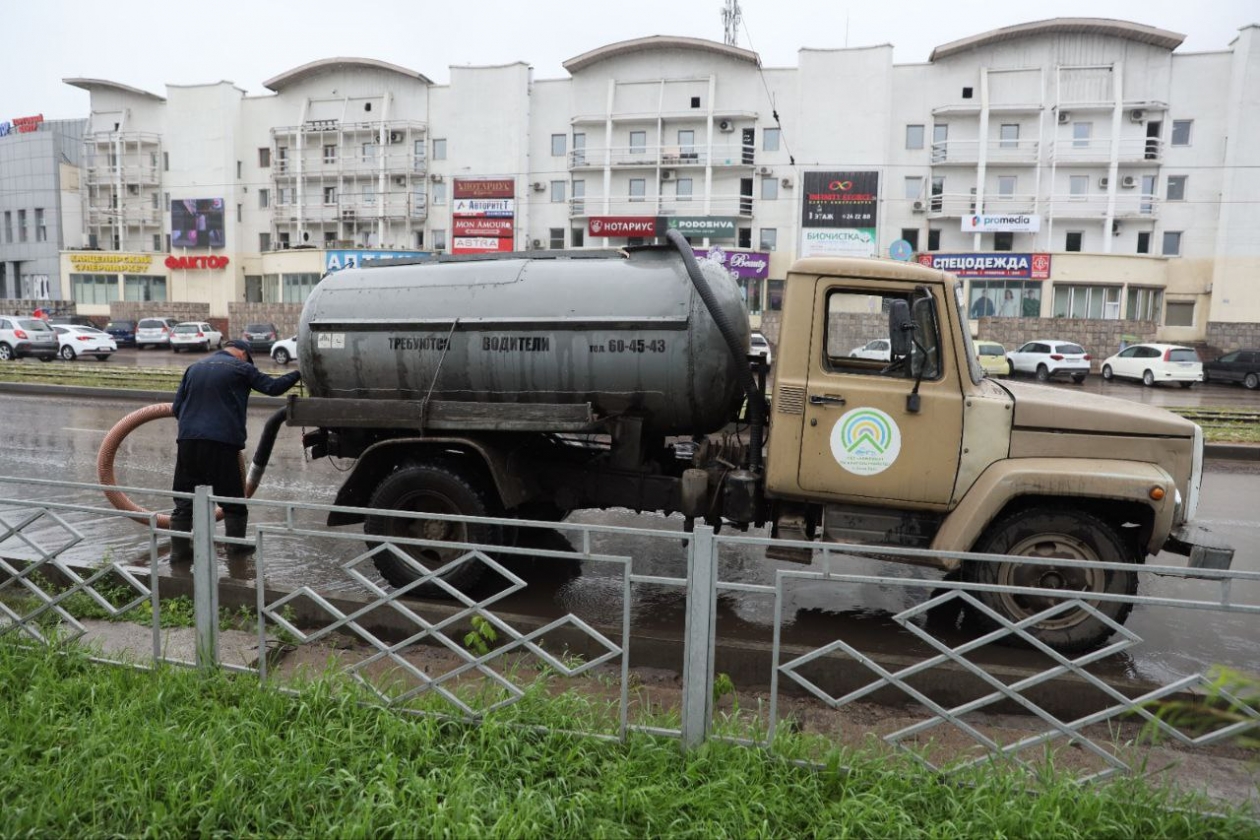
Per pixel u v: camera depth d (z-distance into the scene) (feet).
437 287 17.74
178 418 18.74
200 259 161.48
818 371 15.31
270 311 148.05
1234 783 10.53
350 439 18.76
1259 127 120.26
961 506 14.70
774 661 10.42
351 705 11.10
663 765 9.88
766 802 9.25
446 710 11.12
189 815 8.91
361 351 17.92
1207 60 123.54
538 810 8.88
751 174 139.44
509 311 17.06
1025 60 128.36
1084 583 14.56
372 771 9.76
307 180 158.10
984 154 129.18
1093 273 123.65
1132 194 127.54
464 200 147.84
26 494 27.99
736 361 15.90
